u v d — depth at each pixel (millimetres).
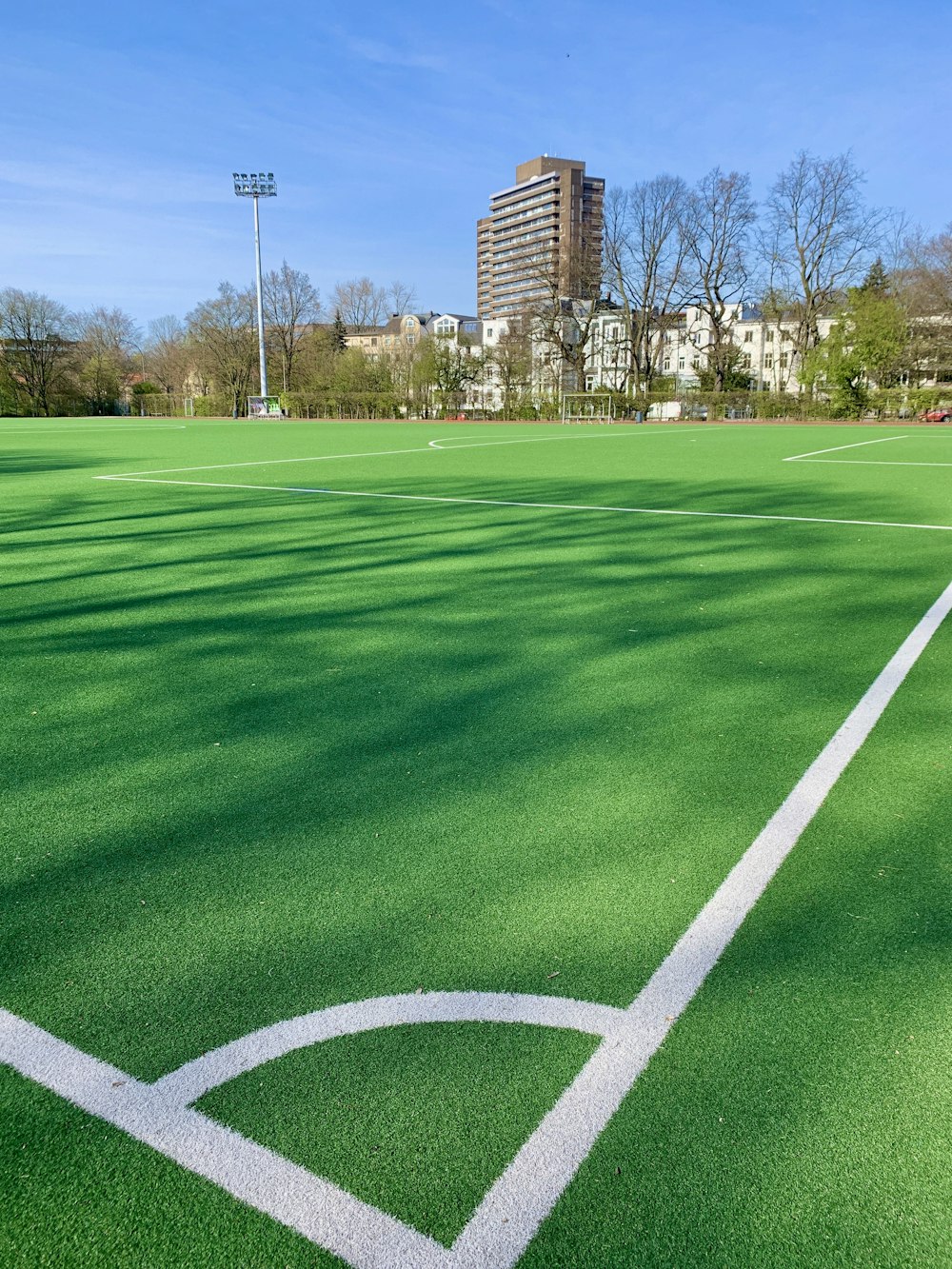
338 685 4004
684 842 2594
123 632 4973
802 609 5348
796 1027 1842
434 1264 1359
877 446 22812
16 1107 1661
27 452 20984
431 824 2697
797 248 52375
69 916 2254
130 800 2887
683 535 8062
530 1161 1526
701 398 51625
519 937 2148
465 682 4039
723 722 3535
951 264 51500
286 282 71938
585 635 4805
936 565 6617
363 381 69375
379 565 6793
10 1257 1377
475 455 19188
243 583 6230
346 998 1940
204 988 1979
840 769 3088
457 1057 1767
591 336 66062
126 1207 1460
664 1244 1388
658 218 54688
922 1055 1764
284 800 2871
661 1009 1897
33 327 71875
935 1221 1423
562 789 2930
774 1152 1543
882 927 2184
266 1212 1447
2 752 3289
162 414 77750
